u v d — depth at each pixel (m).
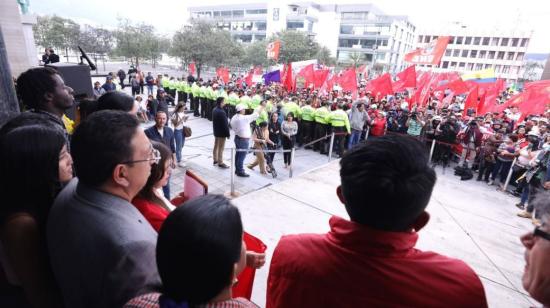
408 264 0.81
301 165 8.29
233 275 0.82
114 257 0.98
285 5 68.69
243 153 6.57
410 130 9.05
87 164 1.05
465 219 4.82
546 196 0.87
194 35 29.23
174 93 16.62
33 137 1.17
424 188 0.81
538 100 10.28
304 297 0.87
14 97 2.49
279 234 3.85
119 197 1.12
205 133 11.12
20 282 1.23
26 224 1.14
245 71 40.31
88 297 1.04
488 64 66.69
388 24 66.19
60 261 1.10
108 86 12.61
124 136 1.08
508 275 3.45
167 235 0.76
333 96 14.53
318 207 4.61
